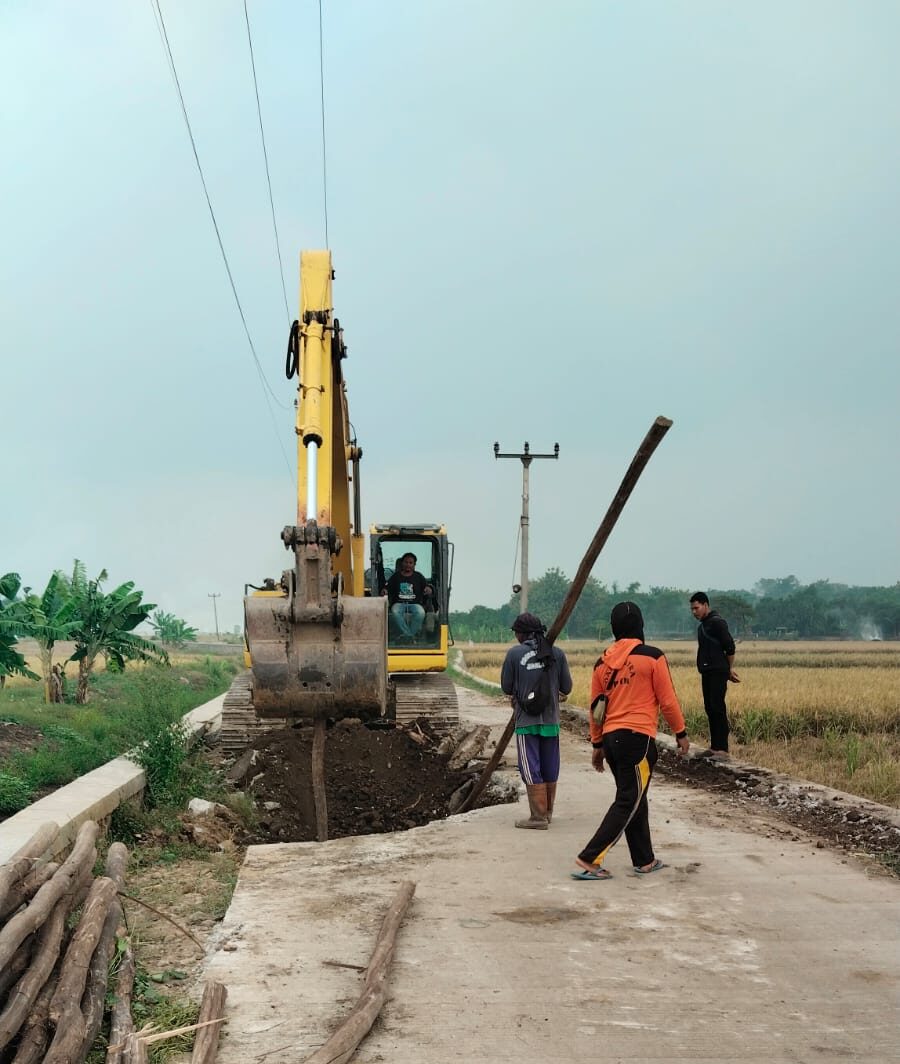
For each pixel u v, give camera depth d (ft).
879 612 529.45
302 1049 12.42
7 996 12.53
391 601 50.57
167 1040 12.69
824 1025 13.12
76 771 35.01
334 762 40.34
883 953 15.96
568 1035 12.80
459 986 14.48
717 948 16.16
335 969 15.30
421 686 50.34
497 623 479.41
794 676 102.99
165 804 30.55
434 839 24.79
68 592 65.77
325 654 22.94
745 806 29.66
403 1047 12.44
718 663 38.45
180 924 18.70
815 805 29.09
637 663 20.92
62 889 14.79
